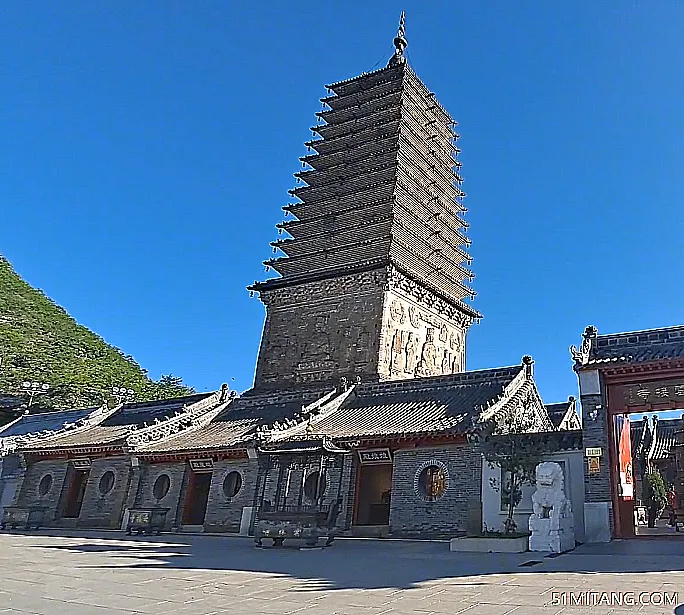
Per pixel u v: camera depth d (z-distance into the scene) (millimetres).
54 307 127688
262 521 26484
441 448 29484
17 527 38906
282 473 29641
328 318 46094
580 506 25219
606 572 15375
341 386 39469
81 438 43375
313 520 25734
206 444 36250
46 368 88438
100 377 94375
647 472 44812
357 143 52125
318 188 51969
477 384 34562
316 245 49719
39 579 14883
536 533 22031
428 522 28344
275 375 46625
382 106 52312
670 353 25859
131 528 34344
